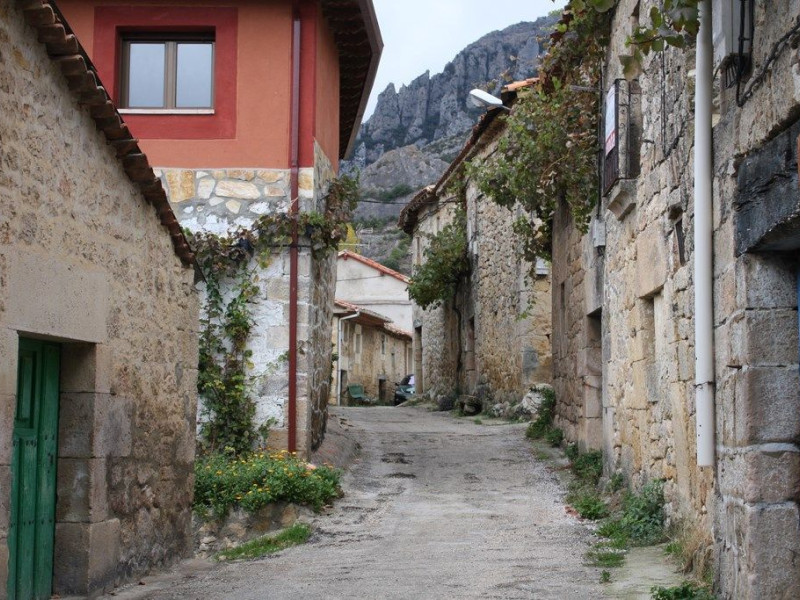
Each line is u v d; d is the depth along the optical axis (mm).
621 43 9203
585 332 11898
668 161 7230
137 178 6699
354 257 42656
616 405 9867
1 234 4922
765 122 4559
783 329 4855
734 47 4973
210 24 11734
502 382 20469
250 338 11570
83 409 6094
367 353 38156
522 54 122875
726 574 5246
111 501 6391
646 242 8164
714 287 5523
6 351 4973
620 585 6062
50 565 5980
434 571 6895
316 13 11852
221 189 11664
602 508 9125
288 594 6238
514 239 19344
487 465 12859
